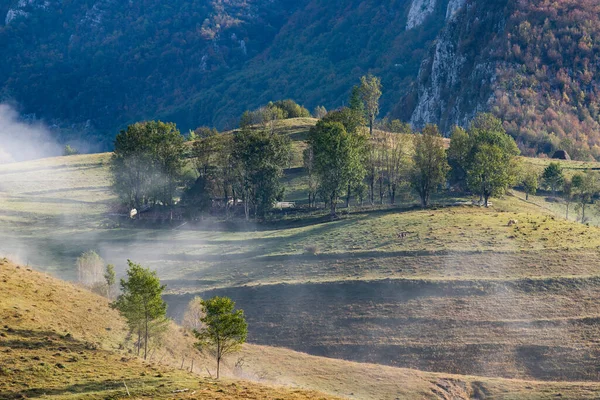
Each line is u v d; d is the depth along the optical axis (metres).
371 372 74.75
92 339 60.75
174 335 71.31
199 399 49.66
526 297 92.75
